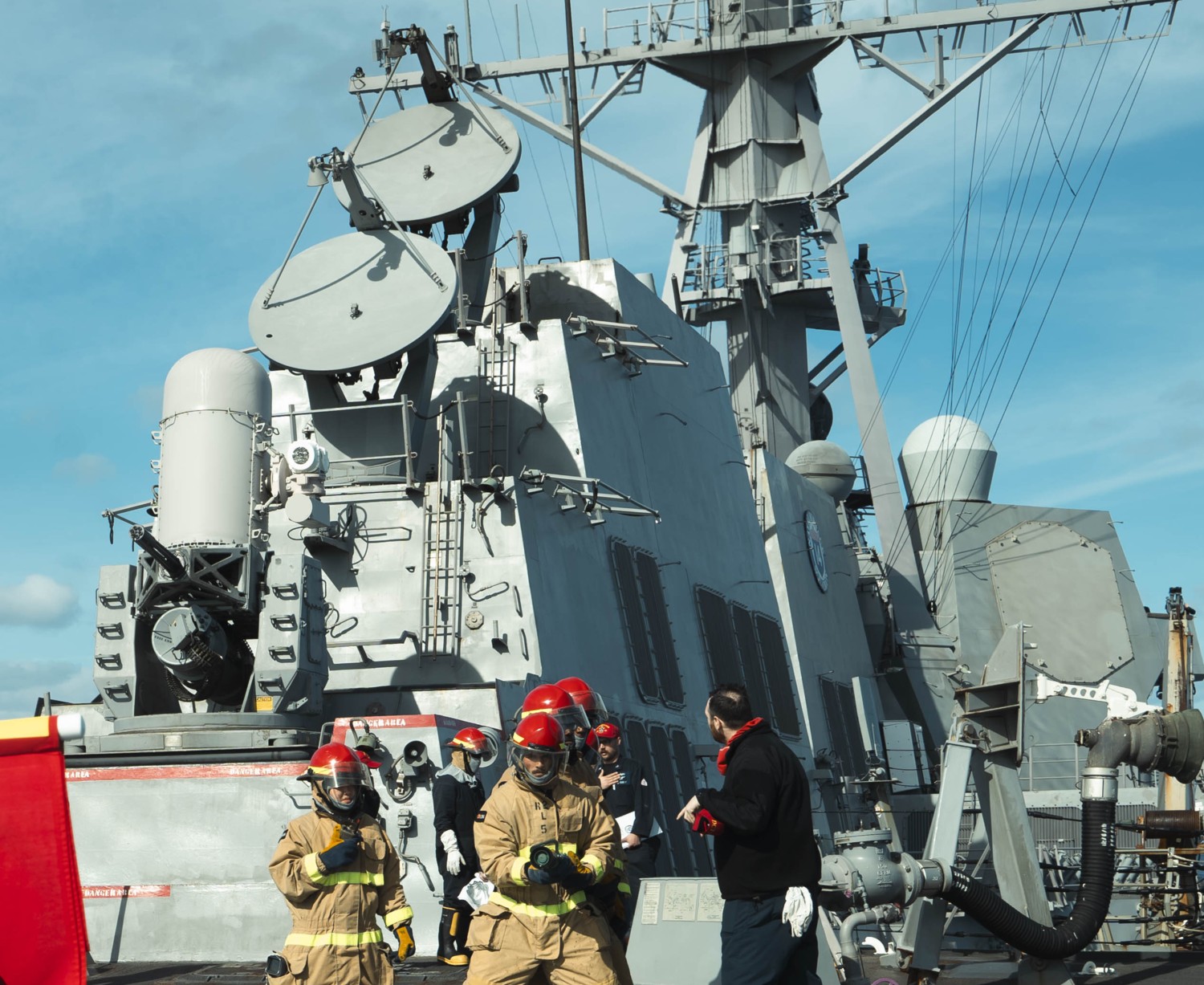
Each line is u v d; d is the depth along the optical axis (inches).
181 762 600.7
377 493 737.0
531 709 351.6
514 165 869.2
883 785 973.2
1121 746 498.9
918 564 1460.4
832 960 406.3
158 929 571.5
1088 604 1454.2
